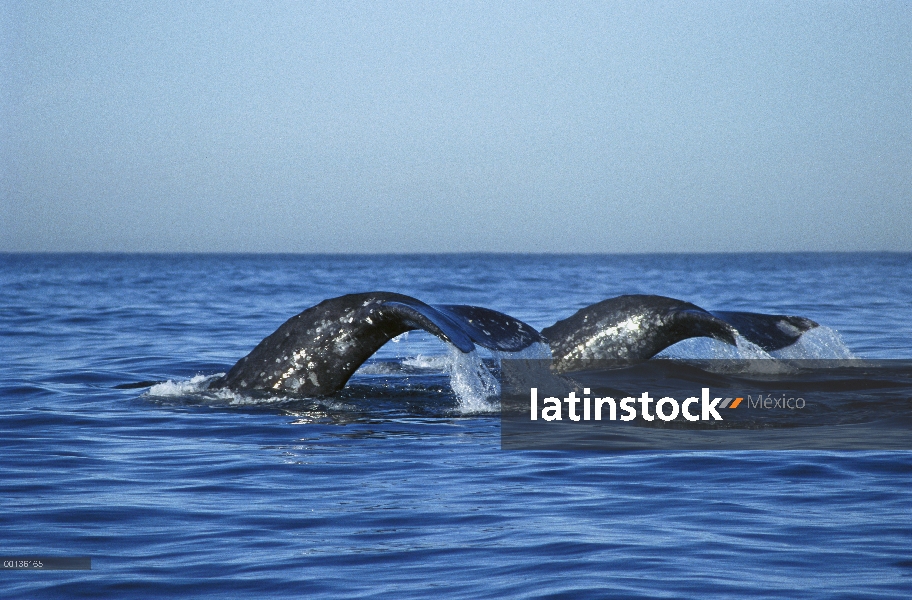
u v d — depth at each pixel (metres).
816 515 33.31
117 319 117.94
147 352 81.81
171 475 39.28
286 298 167.75
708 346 60.31
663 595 26.03
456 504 34.81
